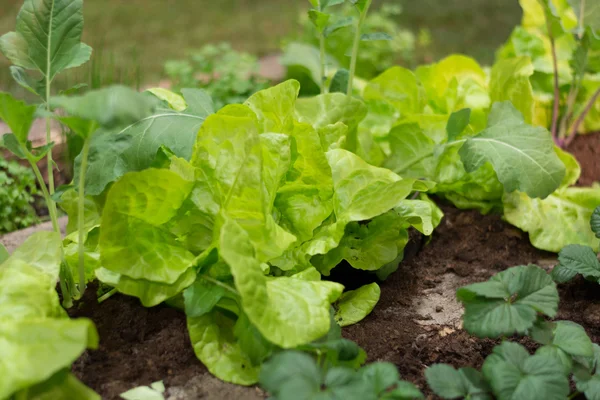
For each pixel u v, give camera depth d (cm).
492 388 96
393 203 110
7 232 140
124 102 92
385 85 142
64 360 91
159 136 115
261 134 109
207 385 103
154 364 105
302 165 113
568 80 162
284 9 337
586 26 142
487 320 100
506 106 125
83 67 180
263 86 165
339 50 208
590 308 118
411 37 224
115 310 110
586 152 156
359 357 103
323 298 103
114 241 105
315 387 91
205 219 108
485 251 132
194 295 104
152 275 105
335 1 123
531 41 164
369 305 114
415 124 134
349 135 128
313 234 115
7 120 101
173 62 176
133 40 272
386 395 94
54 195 108
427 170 135
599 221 117
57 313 103
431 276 126
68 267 110
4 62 218
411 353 110
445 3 356
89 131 100
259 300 98
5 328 93
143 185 103
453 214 138
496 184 134
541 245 131
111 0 336
